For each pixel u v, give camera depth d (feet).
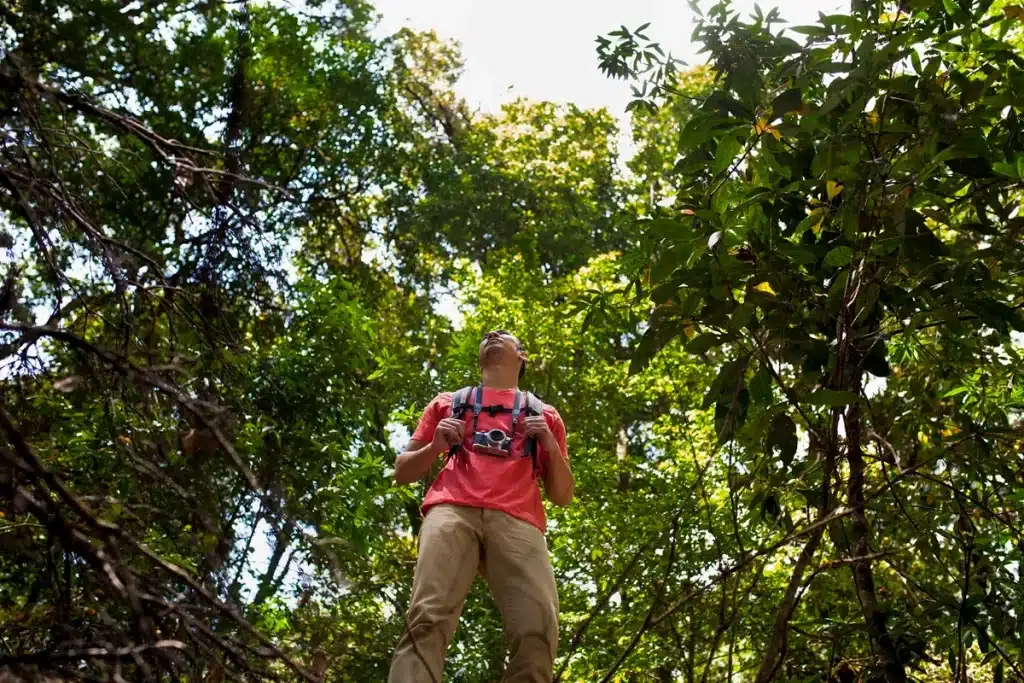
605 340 45.93
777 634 11.56
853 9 12.35
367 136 54.39
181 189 8.32
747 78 12.32
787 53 12.45
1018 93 12.47
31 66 7.92
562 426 12.19
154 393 7.36
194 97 44.75
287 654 5.78
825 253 12.71
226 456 6.34
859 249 12.59
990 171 12.79
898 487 14.89
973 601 13.44
